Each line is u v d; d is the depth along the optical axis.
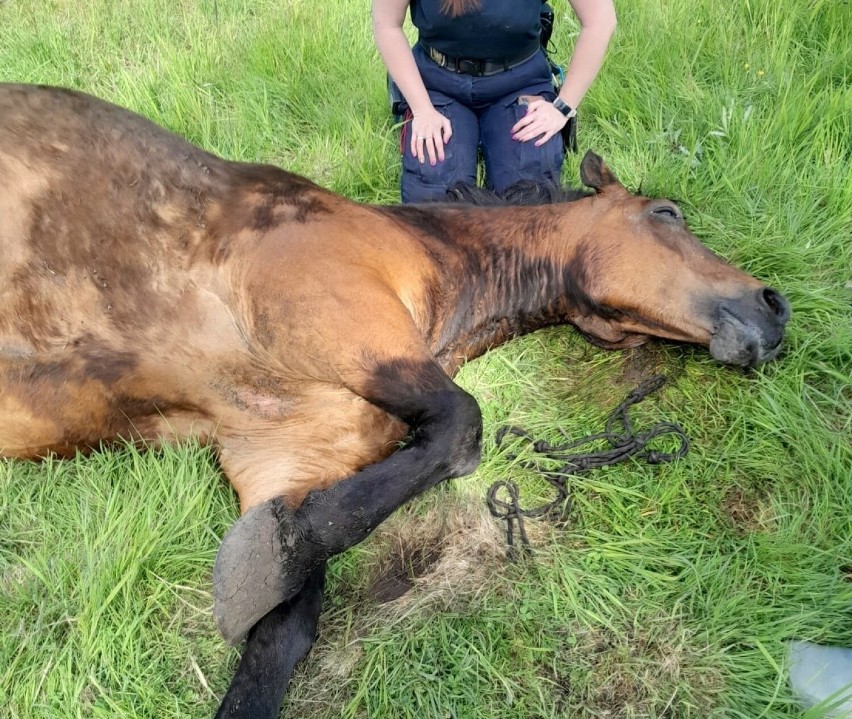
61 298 2.38
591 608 2.30
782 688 2.12
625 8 4.54
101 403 2.44
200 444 2.61
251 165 2.68
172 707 2.11
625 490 2.56
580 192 3.28
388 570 2.45
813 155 3.69
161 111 4.07
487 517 2.54
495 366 3.00
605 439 2.74
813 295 3.10
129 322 2.40
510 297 2.97
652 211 2.90
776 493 2.57
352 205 2.70
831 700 2.02
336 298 2.39
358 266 2.47
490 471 2.65
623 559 2.40
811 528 2.45
